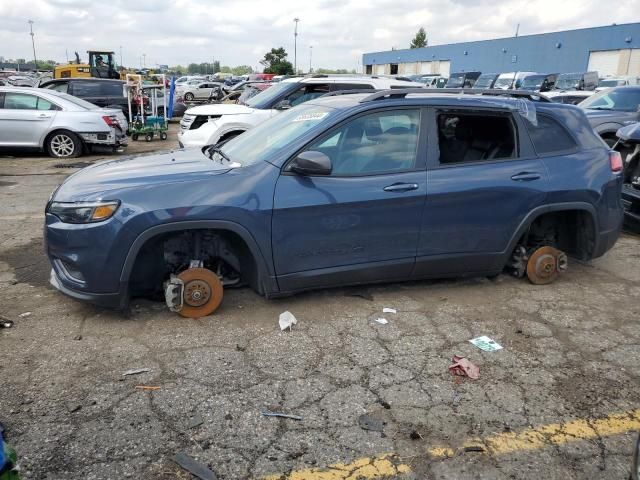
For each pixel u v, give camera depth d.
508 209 4.51
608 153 4.96
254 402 3.13
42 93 12.55
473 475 2.62
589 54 42.22
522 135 4.62
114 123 13.15
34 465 2.59
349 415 3.04
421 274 4.49
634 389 3.37
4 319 3.97
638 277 5.33
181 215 3.74
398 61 70.38
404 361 3.62
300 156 3.87
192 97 37.66
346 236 4.11
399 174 4.21
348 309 4.36
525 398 3.24
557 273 5.05
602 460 2.74
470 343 3.89
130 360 3.53
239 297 4.50
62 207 3.77
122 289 3.79
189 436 2.83
